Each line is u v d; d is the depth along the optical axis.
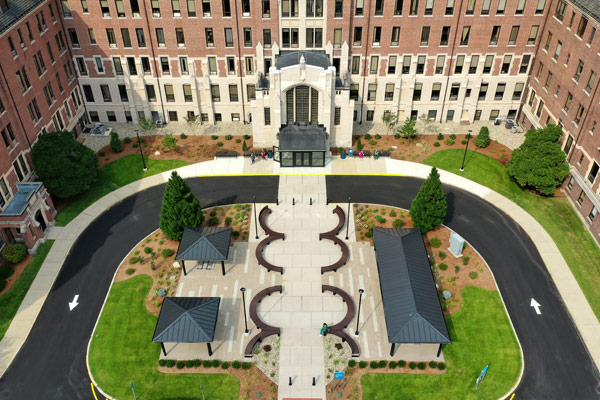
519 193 60.81
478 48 66.88
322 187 61.72
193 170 64.50
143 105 71.94
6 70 52.34
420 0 62.81
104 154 67.19
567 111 59.94
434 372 42.34
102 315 46.78
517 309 47.34
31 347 44.19
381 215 57.62
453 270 50.84
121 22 64.88
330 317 46.50
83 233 55.28
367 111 72.31
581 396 40.84
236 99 72.00
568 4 59.41
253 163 65.56
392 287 45.22
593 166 54.75
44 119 60.50
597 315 46.81
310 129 64.81
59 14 64.06
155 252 52.97
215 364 42.59
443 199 52.53
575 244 53.78
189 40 66.38
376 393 40.84
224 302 47.75
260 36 65.62
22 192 54.38
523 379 41.94
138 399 40.56
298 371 42.28
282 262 51.75
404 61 68.12
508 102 71.94
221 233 50.59
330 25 64.50
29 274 50.47
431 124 72.44
